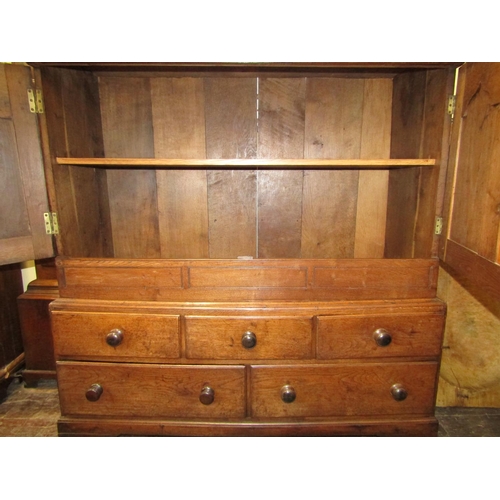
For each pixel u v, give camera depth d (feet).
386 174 4.76
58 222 3.75
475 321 4.70
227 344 3.75
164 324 3.73
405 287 3.78
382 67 3.51
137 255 4.96
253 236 4.94
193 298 3.81
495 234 2.77
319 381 3.81
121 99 4.53
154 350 3.79
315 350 3.75
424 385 3.84
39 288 5.00
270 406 3.87
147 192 4.82
